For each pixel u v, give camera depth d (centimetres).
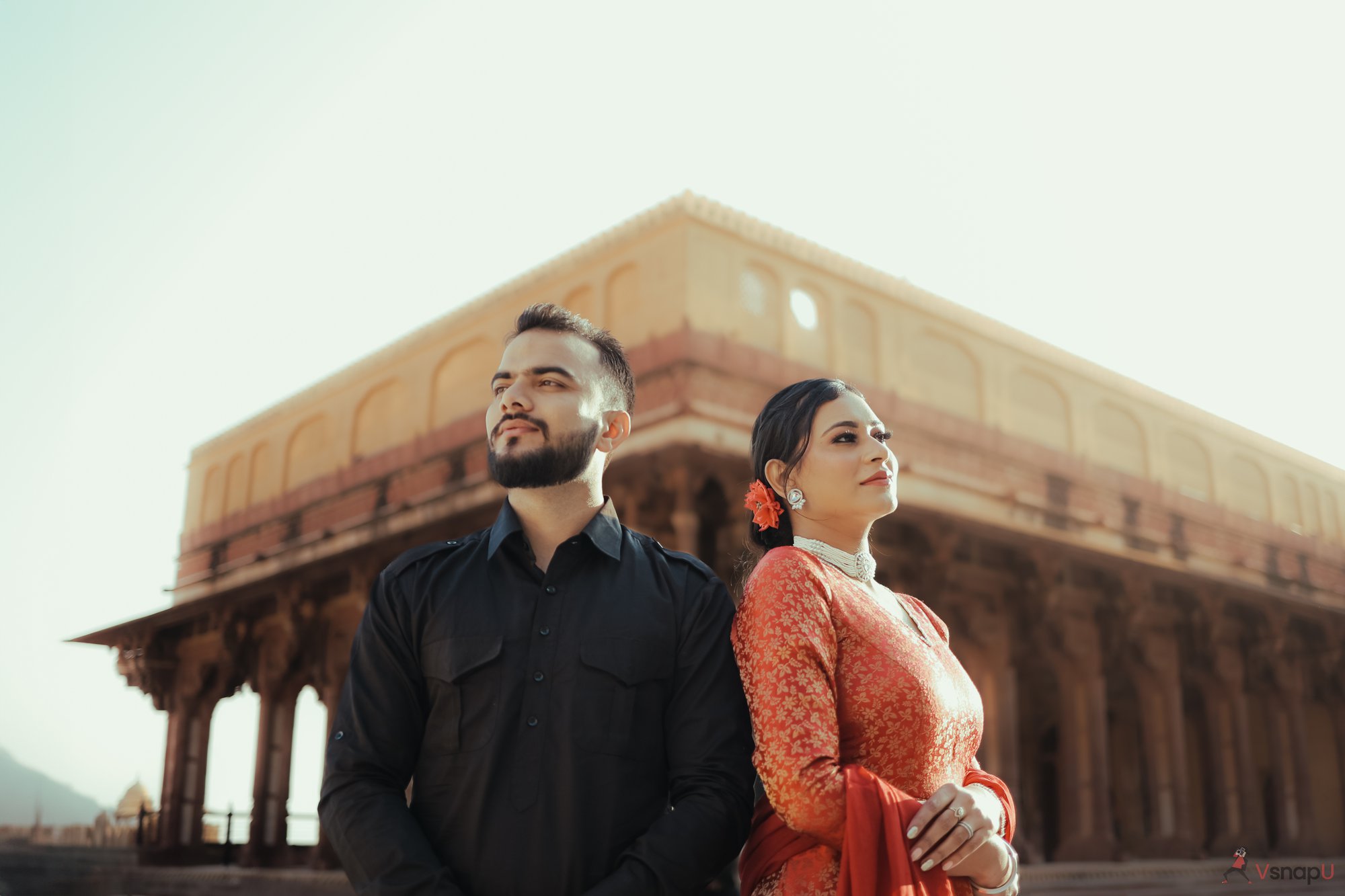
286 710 1992
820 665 173
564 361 191
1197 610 1942
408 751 178
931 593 1499
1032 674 2070
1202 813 2194
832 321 1402
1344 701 2238
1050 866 1538
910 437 1464
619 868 164
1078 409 1762
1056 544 1619
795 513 205
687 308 1214
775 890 173
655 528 1222
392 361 1741
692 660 185
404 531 1565
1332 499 2316
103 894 1867
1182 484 1945
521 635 178
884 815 159
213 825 2227
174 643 2273
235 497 2091
